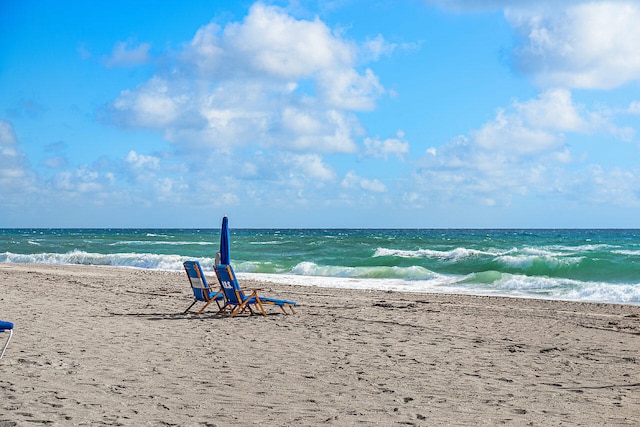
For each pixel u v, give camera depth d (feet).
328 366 25.76
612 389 22.94
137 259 122.11
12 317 37.50
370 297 58.80
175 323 37.50
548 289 74.49
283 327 36.70
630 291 67.56
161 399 19.67
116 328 34.58
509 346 31.94
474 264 102.22
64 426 16.46
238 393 20.86
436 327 38.11
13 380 21.50
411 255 136.77
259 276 92.38
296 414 18.44
